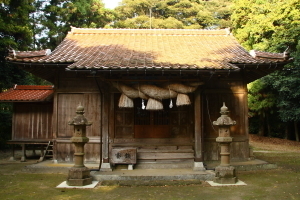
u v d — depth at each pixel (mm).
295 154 13641
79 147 7266
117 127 9258
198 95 8391
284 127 21688
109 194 6301
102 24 25781
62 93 9547
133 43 10781
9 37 14984
